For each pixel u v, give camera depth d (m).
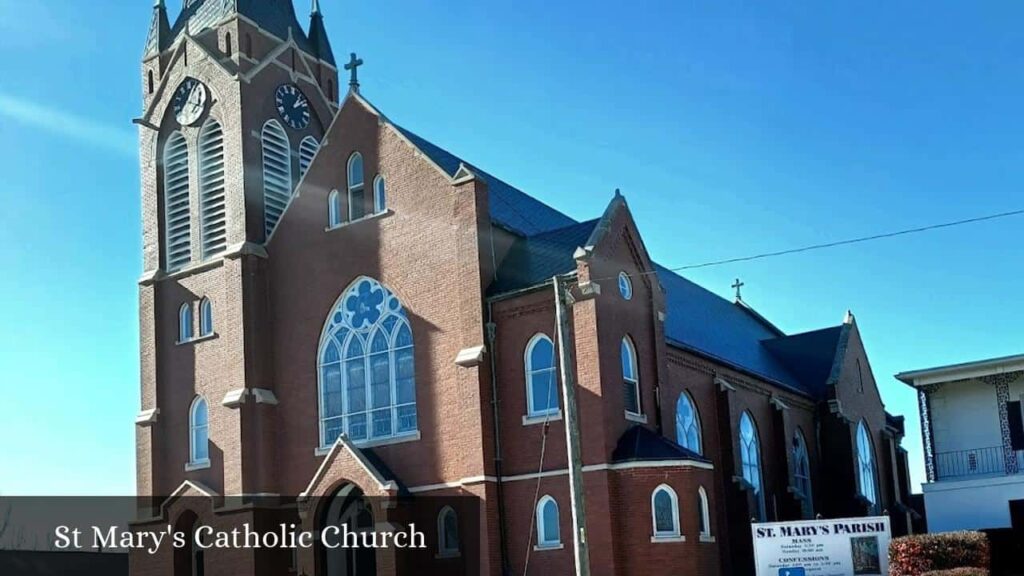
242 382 42.09
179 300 45.59
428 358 38.81
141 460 44.62
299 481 41.41
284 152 47.00
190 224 46.16
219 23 47.44
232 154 45.19
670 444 36.19
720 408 46.47
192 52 47.50
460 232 38.75
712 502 36.59
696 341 47.81
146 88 49.06
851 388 59.09
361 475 37.66
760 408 51.00
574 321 36.38
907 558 32.44
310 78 49.19
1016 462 44.69
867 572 33.69
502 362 37.62
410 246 40.06
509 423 37.12
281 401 42.47
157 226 46.97
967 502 43.16
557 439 36.12
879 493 60.69
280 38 48.47
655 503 35.06
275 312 43.28
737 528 45.00
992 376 45.19
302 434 41.69
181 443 44.22
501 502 36.75
